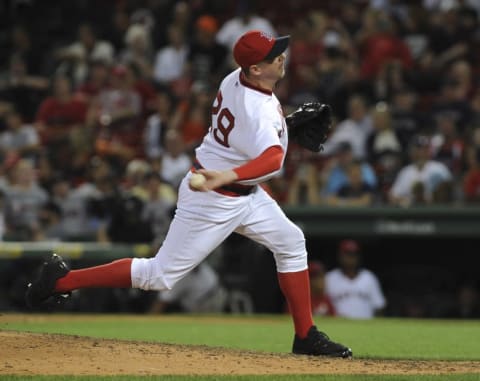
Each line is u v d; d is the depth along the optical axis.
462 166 52.06
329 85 58.69
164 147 55.75
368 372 20.45
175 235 21.81
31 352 21.42
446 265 52.66
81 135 57.12
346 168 50.31
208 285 46.75
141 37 64.38
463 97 56.88
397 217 48.03
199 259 21.94
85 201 52.03
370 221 48.12
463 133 54.66
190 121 55.62
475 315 51.31
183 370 19.94
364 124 55.09
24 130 58.25
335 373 19.94
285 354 23.12
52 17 73.56
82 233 51.44
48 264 22.11
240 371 19.98
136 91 59.72
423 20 65.00
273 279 49.31
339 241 51.78
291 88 60.47
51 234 51.25
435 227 47.97
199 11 69.56
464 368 21.59
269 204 22.45
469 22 64.38
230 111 21.38
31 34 72.44
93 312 47.47
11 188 51.78
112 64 64.75
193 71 61.50
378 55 60.88
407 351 27.39
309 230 48.22
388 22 62.78
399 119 55.78
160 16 69.19
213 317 43.44
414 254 52.56
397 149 54.34
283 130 21.61
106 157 55.59
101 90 61.44
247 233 22.52
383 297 51.66
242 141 21.22
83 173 55.94
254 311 49.19
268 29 63.41
